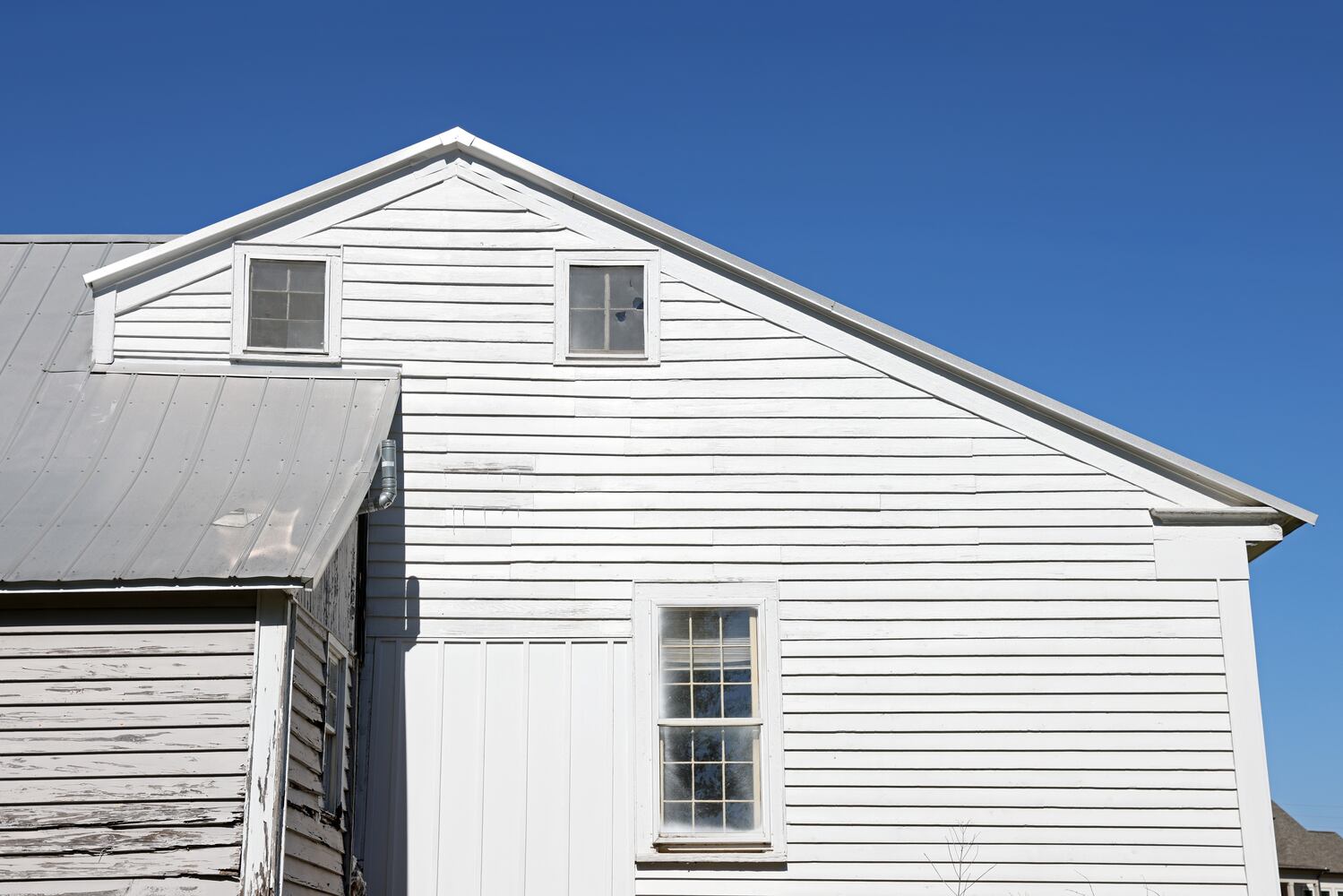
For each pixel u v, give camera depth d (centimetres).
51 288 1308
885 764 1130
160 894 857
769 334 1228
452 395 1211
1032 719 1141
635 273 1247
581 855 1106
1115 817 1119
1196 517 1180
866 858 1110
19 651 898
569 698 1144
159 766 880
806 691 1148
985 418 1207
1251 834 1112
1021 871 1108
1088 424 1191
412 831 1106
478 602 1164
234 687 896
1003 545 1181
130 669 898
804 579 1174
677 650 1161
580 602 1167
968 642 1159
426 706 1137
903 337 1211
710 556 1179
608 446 1203
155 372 1182
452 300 1234
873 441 1203
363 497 1016
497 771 1123
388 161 1252
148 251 1216
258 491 1017
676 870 1105
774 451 1202
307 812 941
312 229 1245
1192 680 1148
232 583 891
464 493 1188
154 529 954
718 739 1139
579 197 1254
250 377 1188
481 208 1257
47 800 871
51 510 979
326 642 1016
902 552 1180
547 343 1227
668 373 1220
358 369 1212
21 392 1145
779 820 1116
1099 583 1171
